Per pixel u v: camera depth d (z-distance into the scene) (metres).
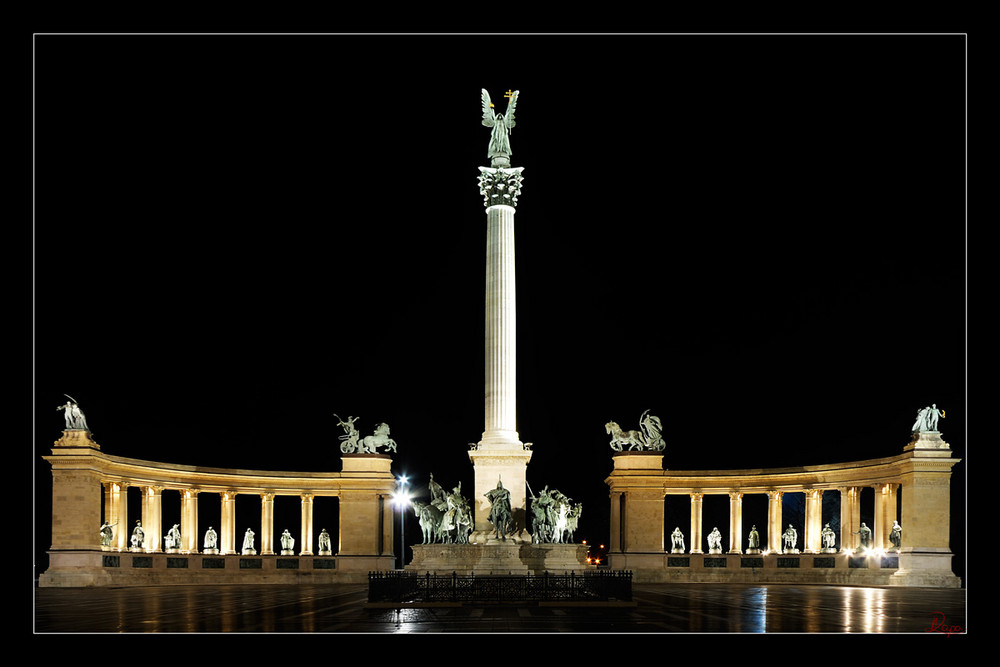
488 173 72.44
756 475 91.75
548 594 54.56
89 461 77.75
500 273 71.00
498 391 70.06
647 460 93.50
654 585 82.31
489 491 68.44
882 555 80.88
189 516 88.38
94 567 77.25
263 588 76.81
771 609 50.44
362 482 92.00
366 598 60.94
